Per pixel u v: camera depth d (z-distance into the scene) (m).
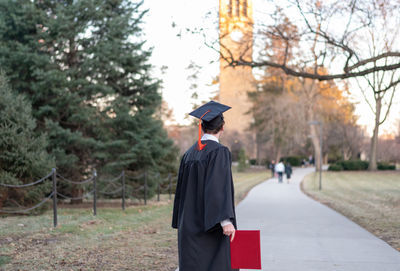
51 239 7.08
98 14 12.78
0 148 9.91
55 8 12.94
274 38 12.38
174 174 20.59
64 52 12.97
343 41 10.93
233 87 47.97
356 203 14.76
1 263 5.34
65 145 12.81
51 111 12.61
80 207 12.84
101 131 13.30
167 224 9.48
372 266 5.48
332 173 45.91
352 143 62.97
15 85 12.33
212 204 2.79
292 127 49.69
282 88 48.91
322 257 6.07
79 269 5.16
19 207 10.47
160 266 5.38
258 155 66.12
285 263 5.68
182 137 67.38
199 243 2.93
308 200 17.06
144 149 13.80
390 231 8.34
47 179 10.71
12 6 12.19
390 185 27.34
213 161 2.96
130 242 7.09
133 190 14.24
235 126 62.84
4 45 12.20
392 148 63.03
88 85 12.78
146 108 14.02
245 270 5.30
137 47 13.92
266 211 12.84
